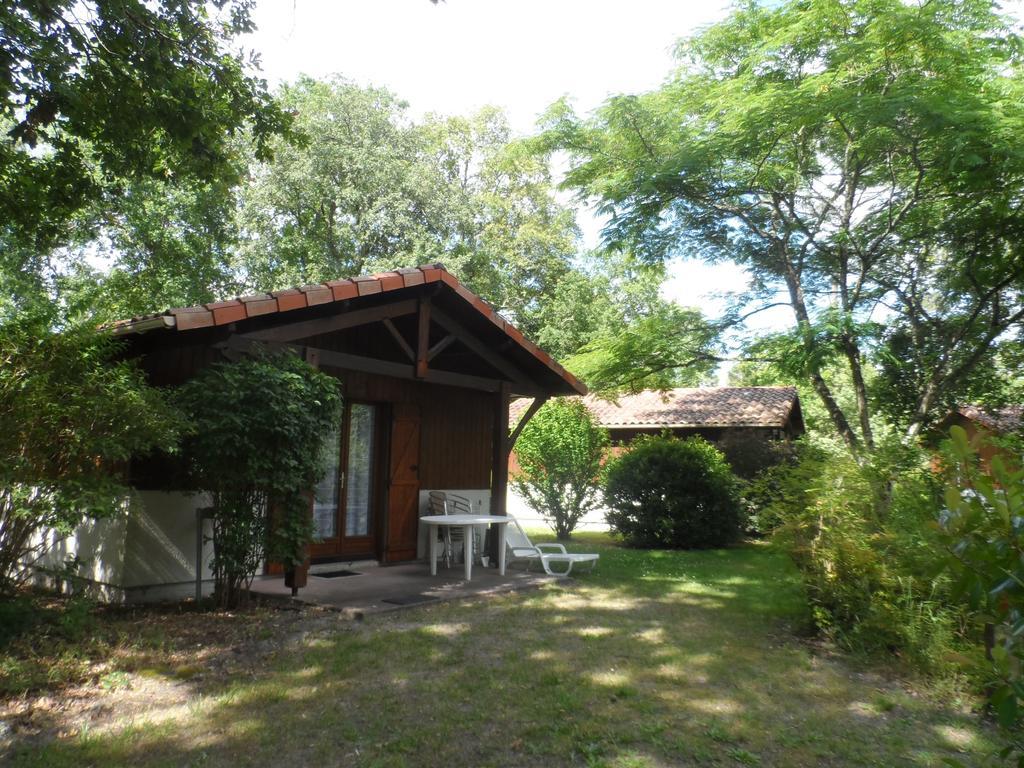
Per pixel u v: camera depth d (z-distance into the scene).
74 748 3.98
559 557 9.94
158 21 7.75
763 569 11.05
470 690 5.06
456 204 25.86
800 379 11.66
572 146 13.05
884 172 11.90
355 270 24.94
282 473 6.85
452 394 11.41
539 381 11.08
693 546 13.94
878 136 10.11
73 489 5.68
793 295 12.66
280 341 7.50
